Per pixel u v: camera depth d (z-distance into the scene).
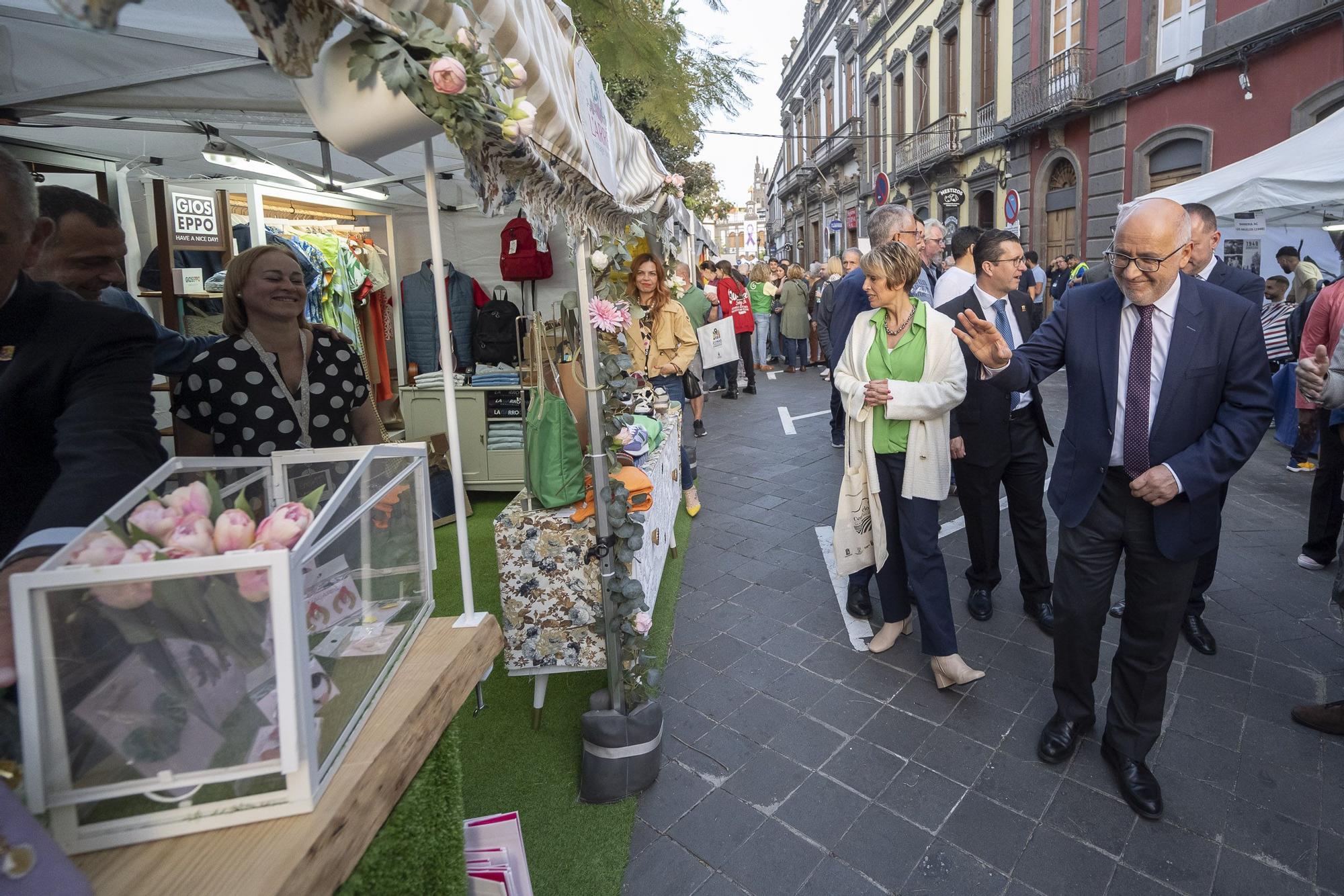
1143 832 2.35
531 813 2.49
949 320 2.98
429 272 5.85
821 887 2.18
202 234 3.73
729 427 8.93
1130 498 2.40
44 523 1.00
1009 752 2.74
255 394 2.24
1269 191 6.67
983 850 2.29
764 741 2.87
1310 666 3.22
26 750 0.80
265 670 0.88
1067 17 14.69
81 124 2.74
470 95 1.21
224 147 3.31
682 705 3.13
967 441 3.58
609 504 2.48
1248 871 2.18
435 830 1.27
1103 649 3.43
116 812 0.85
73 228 1.96
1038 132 15.82
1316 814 2.39
